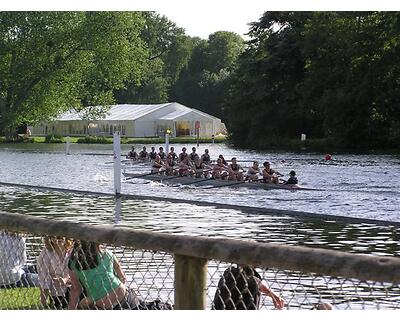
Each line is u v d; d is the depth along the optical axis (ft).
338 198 87.35
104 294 19.20
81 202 86.69
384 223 64.85
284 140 230.27
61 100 152.35
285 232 60.54
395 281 10.52
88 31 142.41
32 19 139.54
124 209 78.59
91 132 319.27
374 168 135.03
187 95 407.64
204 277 13.34
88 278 19.13
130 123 307.37
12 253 24.27
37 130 337.93
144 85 390.42
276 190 98.89
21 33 141.69
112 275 19.45
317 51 217.36
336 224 64.80
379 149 205.67
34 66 141.38
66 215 74.28
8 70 143.13
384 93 200.34
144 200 88.28
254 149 225.56
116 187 92.22
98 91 154.92
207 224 65.72
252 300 14.94
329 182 107.45
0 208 81.46
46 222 15.98
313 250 11.57
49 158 184.03
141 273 26.05
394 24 185.57
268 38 240.53
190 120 310.86
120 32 147.02
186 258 13.44
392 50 190.39
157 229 63.16
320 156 180.04
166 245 13.52
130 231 14.42
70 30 142.72
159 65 407.64
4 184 114.42
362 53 199.82
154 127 311.88
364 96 199.93
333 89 214.28
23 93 144.77
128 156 166.30
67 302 21.02
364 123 207.31
